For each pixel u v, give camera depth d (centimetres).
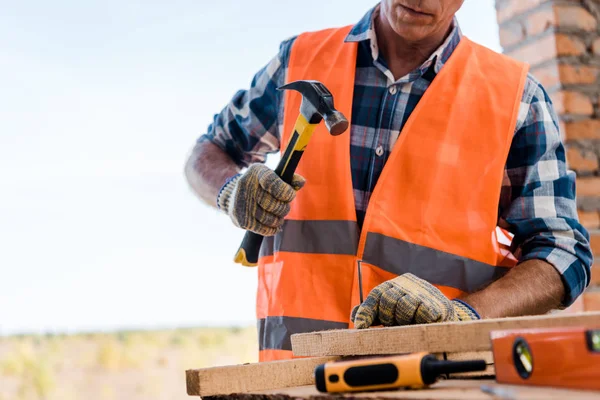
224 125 152
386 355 84
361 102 133
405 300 88
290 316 126
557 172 129
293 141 113
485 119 127
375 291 92
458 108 128
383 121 131
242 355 362
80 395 350
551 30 192
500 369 64
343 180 128
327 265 126
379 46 133
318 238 128
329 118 105
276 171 116
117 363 359
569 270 117
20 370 353
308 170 131
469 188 125
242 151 151
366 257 124
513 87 129
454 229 124
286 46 144
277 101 143
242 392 81
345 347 85
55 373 353
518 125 129
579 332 55
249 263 128
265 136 146
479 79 130
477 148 126
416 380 66
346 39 135
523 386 60
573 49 193
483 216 124
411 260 123
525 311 112
